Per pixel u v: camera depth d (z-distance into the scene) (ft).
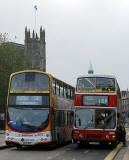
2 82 256.93
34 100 96.78
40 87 97.55
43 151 94.63
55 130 101.35
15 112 96.73
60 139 109.60
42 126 95.09
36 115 95.86
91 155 82.94
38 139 94.53
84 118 100.42
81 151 95.45
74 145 124.26
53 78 100.94
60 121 109.29
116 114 99.60
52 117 97.50
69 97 127.03
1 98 256.11
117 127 102.63
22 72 99.19
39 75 98.48
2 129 249.14
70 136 128.88
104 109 99.91
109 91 100.68
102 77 101.76
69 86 127.44
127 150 98.94
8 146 111.04
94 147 112.68
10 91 98.58
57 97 105.50
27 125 95.35
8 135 96.07
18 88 98.22
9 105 97.55
